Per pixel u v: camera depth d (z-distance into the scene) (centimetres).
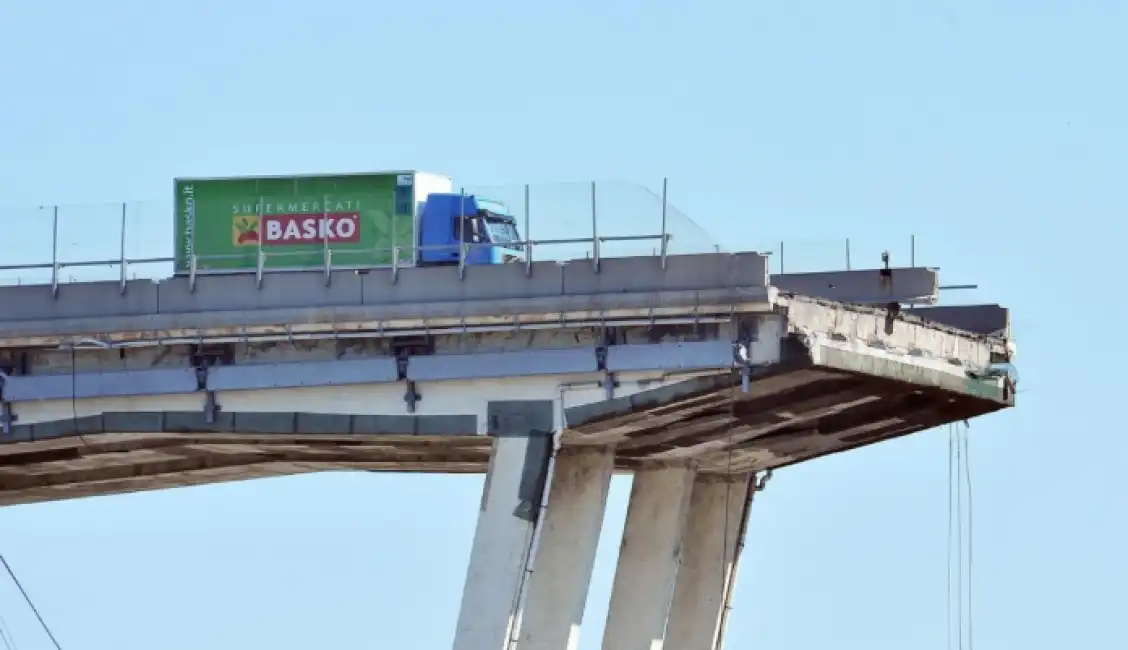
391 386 9244
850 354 9256
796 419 9969
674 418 9444
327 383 9238
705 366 9019
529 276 9069
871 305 9769
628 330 9088
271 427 9319
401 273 9144
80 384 9419
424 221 9256
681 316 9006
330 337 9212
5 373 9475
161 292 9288
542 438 9144
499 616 9119
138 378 9375
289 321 9188
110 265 9344
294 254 9294
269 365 9288
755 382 9112
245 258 9319
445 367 9169
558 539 9725
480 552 9150
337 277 9188
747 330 9038
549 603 9688
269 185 9325
